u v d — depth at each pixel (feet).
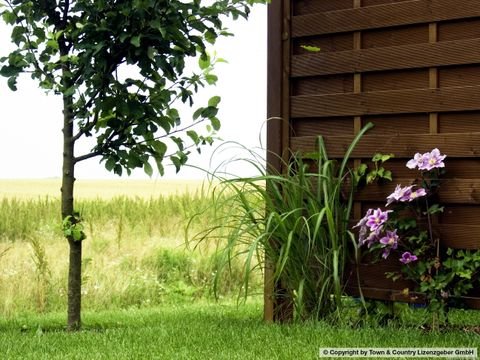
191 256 26.43
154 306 22.44
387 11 14.14
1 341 13.58
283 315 14.98
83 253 26.73
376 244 14.03
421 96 13.71
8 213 32.89
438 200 13.47
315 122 15.15
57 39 15.14
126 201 33.94
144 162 15.30
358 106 14.48
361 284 14.47
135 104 14.57
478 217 13.10
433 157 13.05
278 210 14.64
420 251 13.32
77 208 33.91
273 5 15.47
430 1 13.60
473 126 13.20
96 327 16.19
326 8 14.99
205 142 15.83
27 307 21.66
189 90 15.37
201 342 12.54
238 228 14.40
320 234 14.29
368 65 14.37
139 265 26.09
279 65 15.42
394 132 14.14
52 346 12.69
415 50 13.79
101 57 14.17
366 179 14.39
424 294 13.62
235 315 16.96
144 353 11.69
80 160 15.47
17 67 14.76
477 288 13.15
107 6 14.43
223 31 15.64
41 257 21.66
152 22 13.79
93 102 14.98
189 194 32.68
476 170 13.14
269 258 14.75
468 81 13.26
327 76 14.98
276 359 10.91
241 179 14.24
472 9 13.12
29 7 14.92
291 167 15.28
